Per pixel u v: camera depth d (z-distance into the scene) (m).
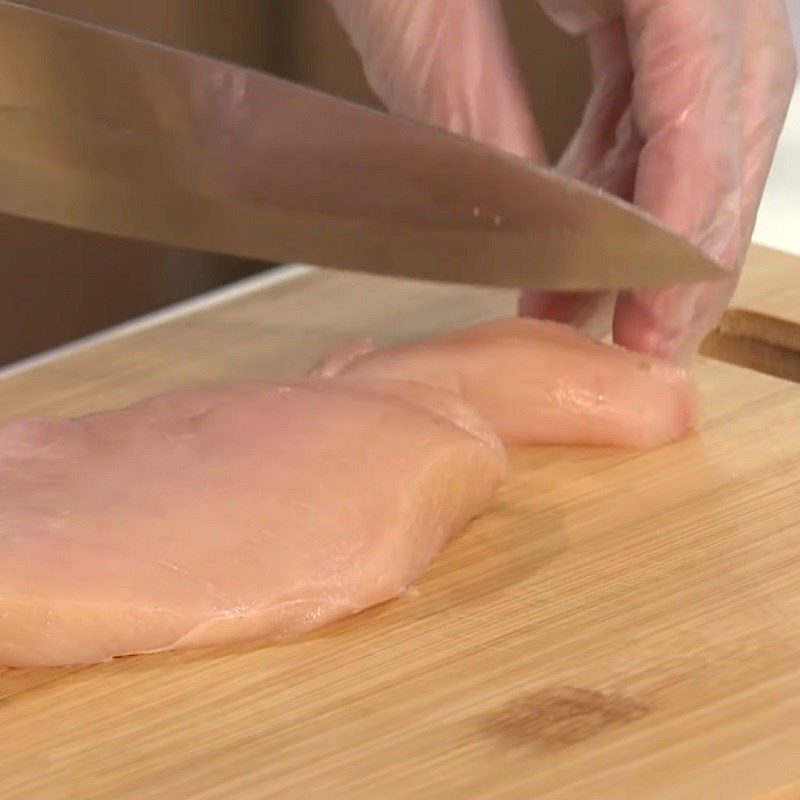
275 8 0.91
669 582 0.72
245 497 0.72
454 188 0.74
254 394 0.75
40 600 0.70
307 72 0.93
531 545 0.73
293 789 0.67
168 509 0.72
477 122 0.78
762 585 0.72
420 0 0.78
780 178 0.91
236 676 0.70
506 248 0.75
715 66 0.77
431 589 0.72
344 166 0.74
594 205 0.74
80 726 0.69
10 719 0.69
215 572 0.71
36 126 0.74
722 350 0.83
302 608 0.71
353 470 0.72
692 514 0.74
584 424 0.77
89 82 0.74
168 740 0.68
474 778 0.67
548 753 0.67
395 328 0.83
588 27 0.80
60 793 0.67
